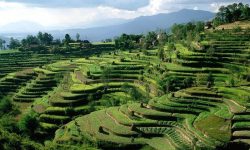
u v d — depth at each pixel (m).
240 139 114.81
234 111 131.25
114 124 141.25
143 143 124.38
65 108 183.88
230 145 110.62
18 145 94.38
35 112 182.38
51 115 179.00
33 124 158.62
